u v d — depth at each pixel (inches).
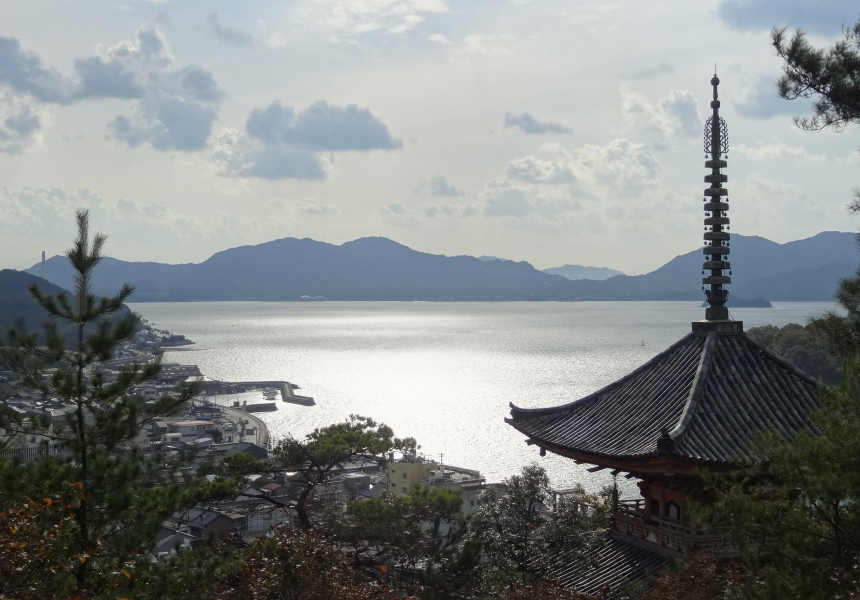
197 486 1173.7
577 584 841.5
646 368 845.8
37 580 615.8
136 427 830.5
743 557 602.9
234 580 1020.5
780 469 596.4
